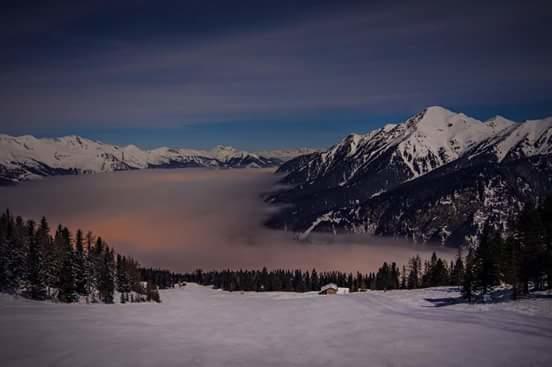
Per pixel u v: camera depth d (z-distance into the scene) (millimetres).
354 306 62438
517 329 35781
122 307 62688
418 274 145875
